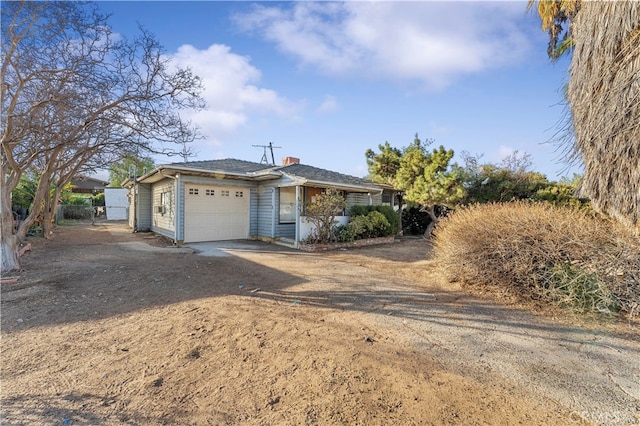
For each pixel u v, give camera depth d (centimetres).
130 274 658
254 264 799
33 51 673
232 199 1292
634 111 377
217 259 854
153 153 865
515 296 514
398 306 480
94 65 718
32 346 334
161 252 948
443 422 226
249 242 1240
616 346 350
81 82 705
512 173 1465
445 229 705
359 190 1364
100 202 2983
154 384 269
